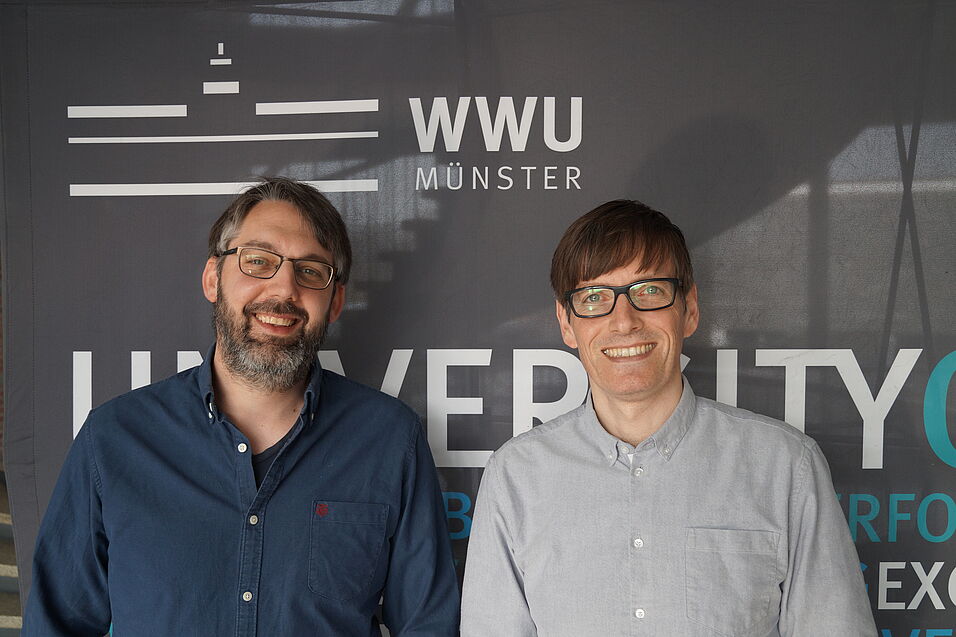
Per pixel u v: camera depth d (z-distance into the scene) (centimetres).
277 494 126
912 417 160
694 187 160
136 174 163
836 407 160
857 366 160
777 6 158
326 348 163
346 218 162
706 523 119
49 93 163
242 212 132
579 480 124
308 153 162
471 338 162
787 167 159
